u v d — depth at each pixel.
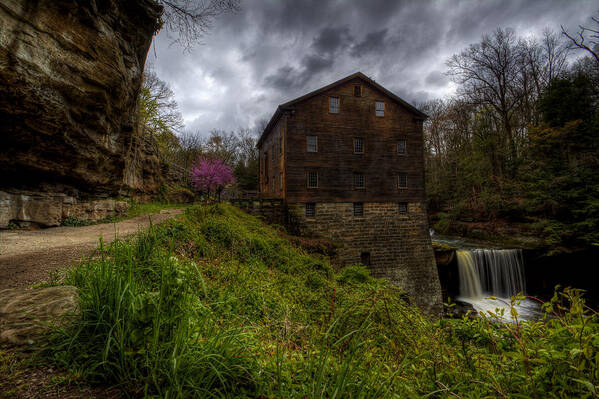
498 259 18.98
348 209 18.31
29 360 1.69
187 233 6.55
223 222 8.82
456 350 2.50
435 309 17.78
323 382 1.83
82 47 8.70
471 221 27.19
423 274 18.78
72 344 1.80
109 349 1.72
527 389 1.62
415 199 19.52
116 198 14.41
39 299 2.21
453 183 31.61
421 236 19.25
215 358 1.66
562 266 19.44
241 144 56.47
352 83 18.86
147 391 1.49
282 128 18.62
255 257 7.23
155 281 2.67
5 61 6.70
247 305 3.77
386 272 18.47
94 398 1.45
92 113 9.92
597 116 19.94
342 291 4.68
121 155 13.12
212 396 1.55
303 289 5.98
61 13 7.87
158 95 28.73
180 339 1.65
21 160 8.59
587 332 1.57
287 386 1.78
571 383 1.52
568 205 18.66
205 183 23.38
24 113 7.71
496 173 27.72
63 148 9.52
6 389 1.45
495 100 28.72
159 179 21.91
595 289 18.69
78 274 2.94
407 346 2.56
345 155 18.44
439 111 38.69
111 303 1.92
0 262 4.71
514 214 23.42
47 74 7.76
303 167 17.70
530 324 2.06
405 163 19.53
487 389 1.76
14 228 8.44
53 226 9.48
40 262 4.68
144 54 12.84
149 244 3.37
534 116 27.58
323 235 17.72
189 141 43.34
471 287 18.25
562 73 24.77
